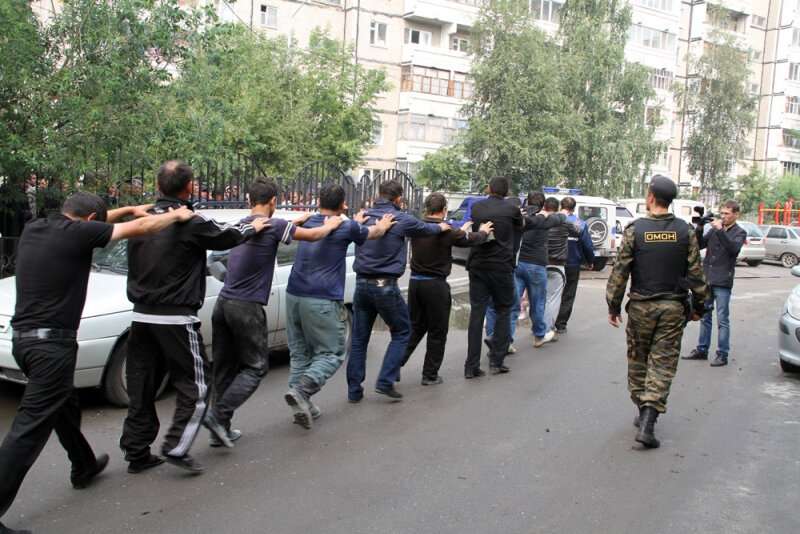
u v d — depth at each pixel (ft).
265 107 61.16
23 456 11.13
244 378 14.97
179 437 13.30
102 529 11.33
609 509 12.52
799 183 140.46
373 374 22.36
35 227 11.73
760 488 13.71
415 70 112.78
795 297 24.18
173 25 29.32
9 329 16.61
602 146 96.84
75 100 26.03
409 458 14.84
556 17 123.13
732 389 21.66
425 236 18.93
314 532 11.34
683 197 138.72
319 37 77.20
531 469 14.38
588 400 19.69
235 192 32.68
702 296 16.21
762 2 164.76
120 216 13.58
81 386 17.11
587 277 56.29
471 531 11.50
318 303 16.61
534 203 26.63
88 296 17.79
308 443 15.69
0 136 25.49
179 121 29.55
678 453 15.61
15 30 25.43
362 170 111.24
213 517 11.84
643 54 139.23
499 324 22.25
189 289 13.33
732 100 131.85
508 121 90.74
